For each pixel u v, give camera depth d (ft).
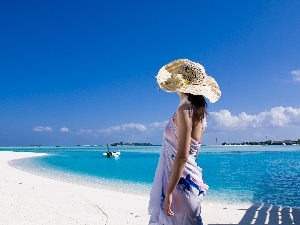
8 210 25.39
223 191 51.96
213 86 9.31
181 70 8.95
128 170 96.37
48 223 22.50
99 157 201.16
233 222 26.25
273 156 216.13
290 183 64.34
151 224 9.11
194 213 8.59
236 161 158.20
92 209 29.32
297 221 26.91
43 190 39.34
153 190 9.18
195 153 8.84
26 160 140.15
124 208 30.68
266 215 29.30
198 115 8.52
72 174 79.05
